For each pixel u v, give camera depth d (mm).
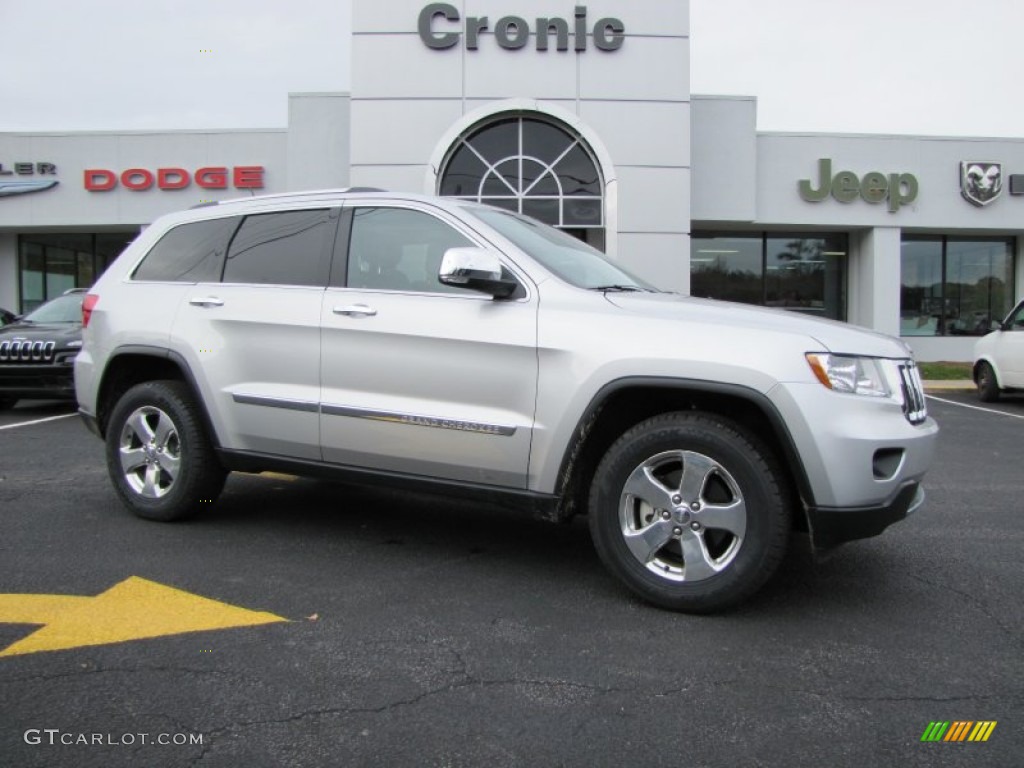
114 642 3146
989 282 20203
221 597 3645
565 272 3961
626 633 3299
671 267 15766
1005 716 2652
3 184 18453
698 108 17766
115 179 18391
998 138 18656
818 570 4137
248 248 4625
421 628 3328
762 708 2693
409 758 2383
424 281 4039
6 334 9492
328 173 17656
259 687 2797
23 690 2756
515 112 15547
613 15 15562
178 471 4672
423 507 5336
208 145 18266
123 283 5008
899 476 3328
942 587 3893
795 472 3260
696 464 3418
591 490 3643
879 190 18438
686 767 2355
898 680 2902
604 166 15531
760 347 3322
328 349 4141
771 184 18266
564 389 3570
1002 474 6816
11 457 6957
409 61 15453
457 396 3822
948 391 14883
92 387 4996
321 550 4375
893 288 18703
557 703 2713
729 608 3486
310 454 4273
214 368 4496
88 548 4340
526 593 3752
